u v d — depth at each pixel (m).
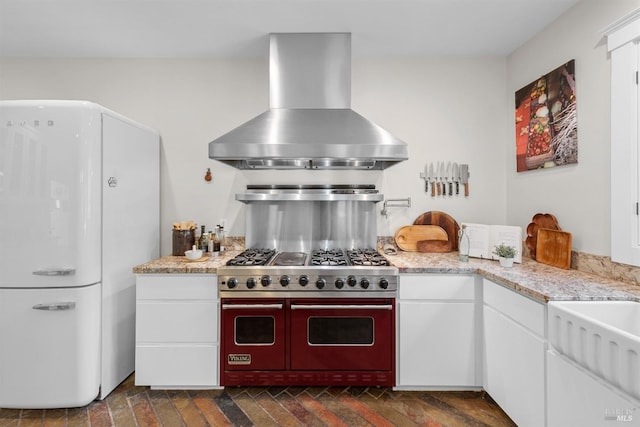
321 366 2.05
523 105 2.46
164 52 2.59
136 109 2.69
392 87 2.70
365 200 2.46
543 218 2.23
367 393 2.05
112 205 2.06
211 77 2.70
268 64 2.52
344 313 2.03
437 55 2.66
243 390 2.08
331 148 1.99
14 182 1.83
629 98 1.63
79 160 1.85
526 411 1.60
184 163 2.71
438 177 2.71
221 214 2.72
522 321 1.64
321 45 2.28
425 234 2.68
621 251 1.68
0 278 1.83
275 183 2.70
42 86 2.66
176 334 2.05
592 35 1.85
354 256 2.33
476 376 2.04
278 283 2.02
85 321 1.89
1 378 1.86
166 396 2.03
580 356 1.27
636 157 1.61
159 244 2.65
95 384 1.94
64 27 2.22
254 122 2.14
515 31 2.29
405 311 2.04
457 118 2.70
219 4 1.97
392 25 2.20
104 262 2.00
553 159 2.15
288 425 1.76
